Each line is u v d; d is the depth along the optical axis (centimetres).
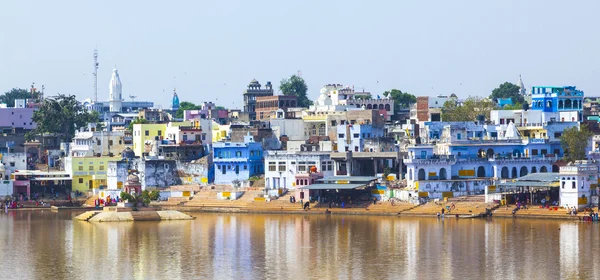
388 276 16125
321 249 18512
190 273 16600
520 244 18412
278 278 16112
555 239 18812
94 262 17650
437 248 18275
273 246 18950
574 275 15925
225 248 18838
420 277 16000
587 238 18812
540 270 16300
